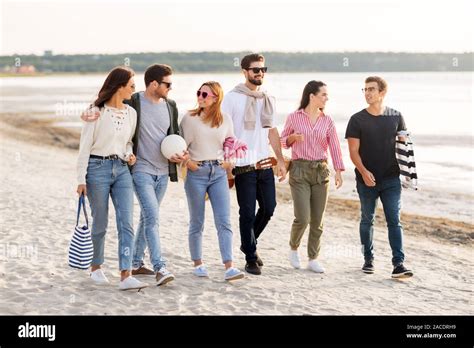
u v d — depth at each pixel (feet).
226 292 19.63
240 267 22.70
